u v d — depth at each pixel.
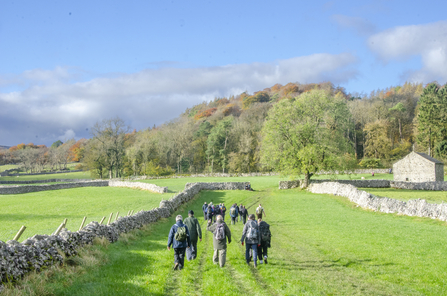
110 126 97.06
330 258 13.52
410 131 113.62
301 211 30.92
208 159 115.25
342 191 39.00
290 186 56.66
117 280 9.64
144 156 102.81
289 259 13.45
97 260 11.41
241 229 23.23
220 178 83.69
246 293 9.13
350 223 22.86
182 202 36.59
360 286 9.88
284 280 10.32
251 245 12.02
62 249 10.58
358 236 17.94
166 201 29.42
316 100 52.06
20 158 142.75
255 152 103.81
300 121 53.12
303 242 17.14
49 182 92.25
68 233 11.43
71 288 8.57
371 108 115.56
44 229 19.86
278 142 52.56
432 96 88.19
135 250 14.49
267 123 53.38
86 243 12.70
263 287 9.73
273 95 188.38
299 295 8.94
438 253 13.52
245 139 101.81
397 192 46.81
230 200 44.34
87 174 122.56
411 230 19.14
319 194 45.50
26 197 48.62
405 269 11.52
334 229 20.73
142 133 156.50
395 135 116.06
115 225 16.19
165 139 115.19
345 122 63.16
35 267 8.94
